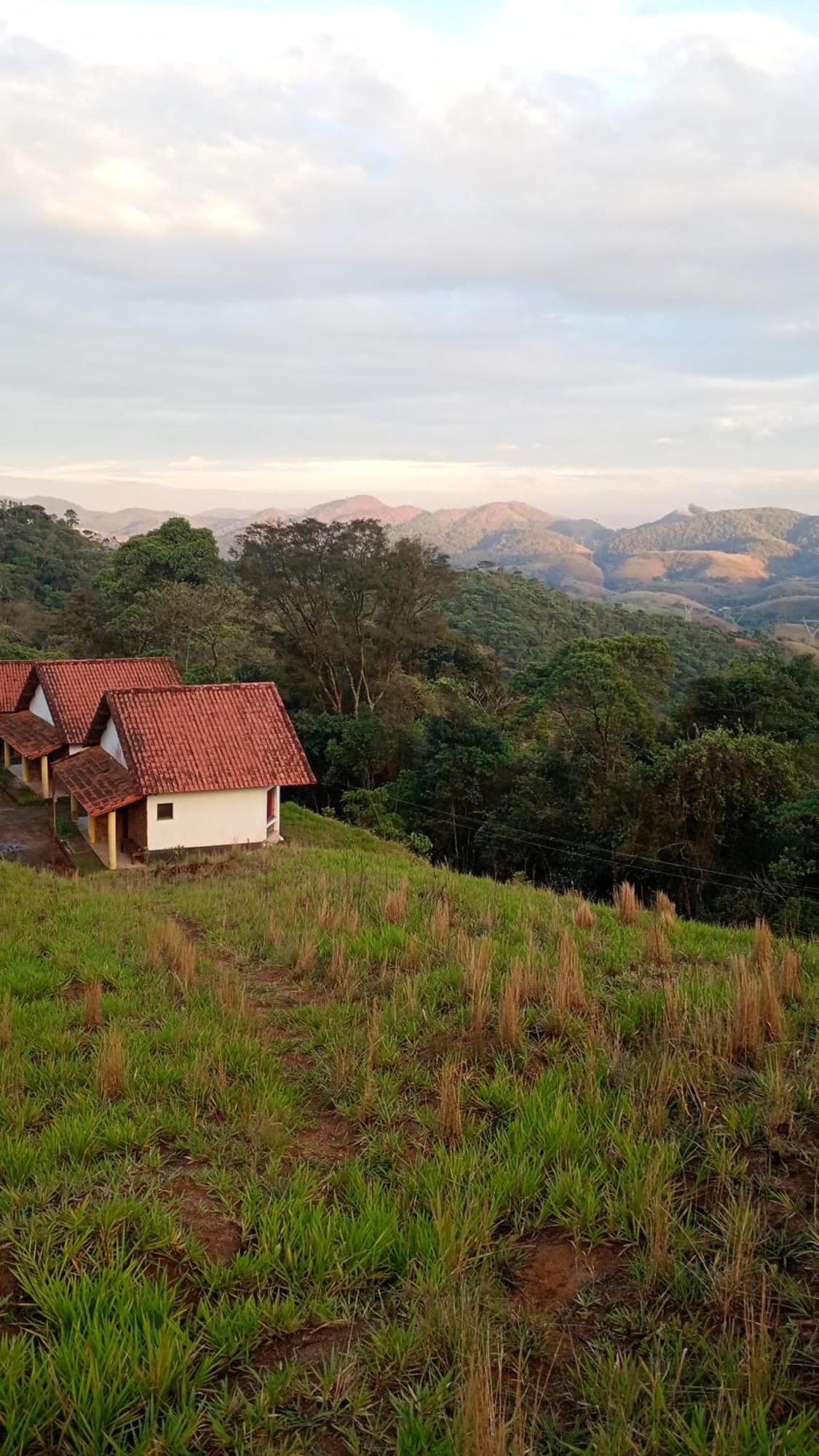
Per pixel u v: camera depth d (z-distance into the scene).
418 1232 4.17
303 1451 3.09
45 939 10.88
